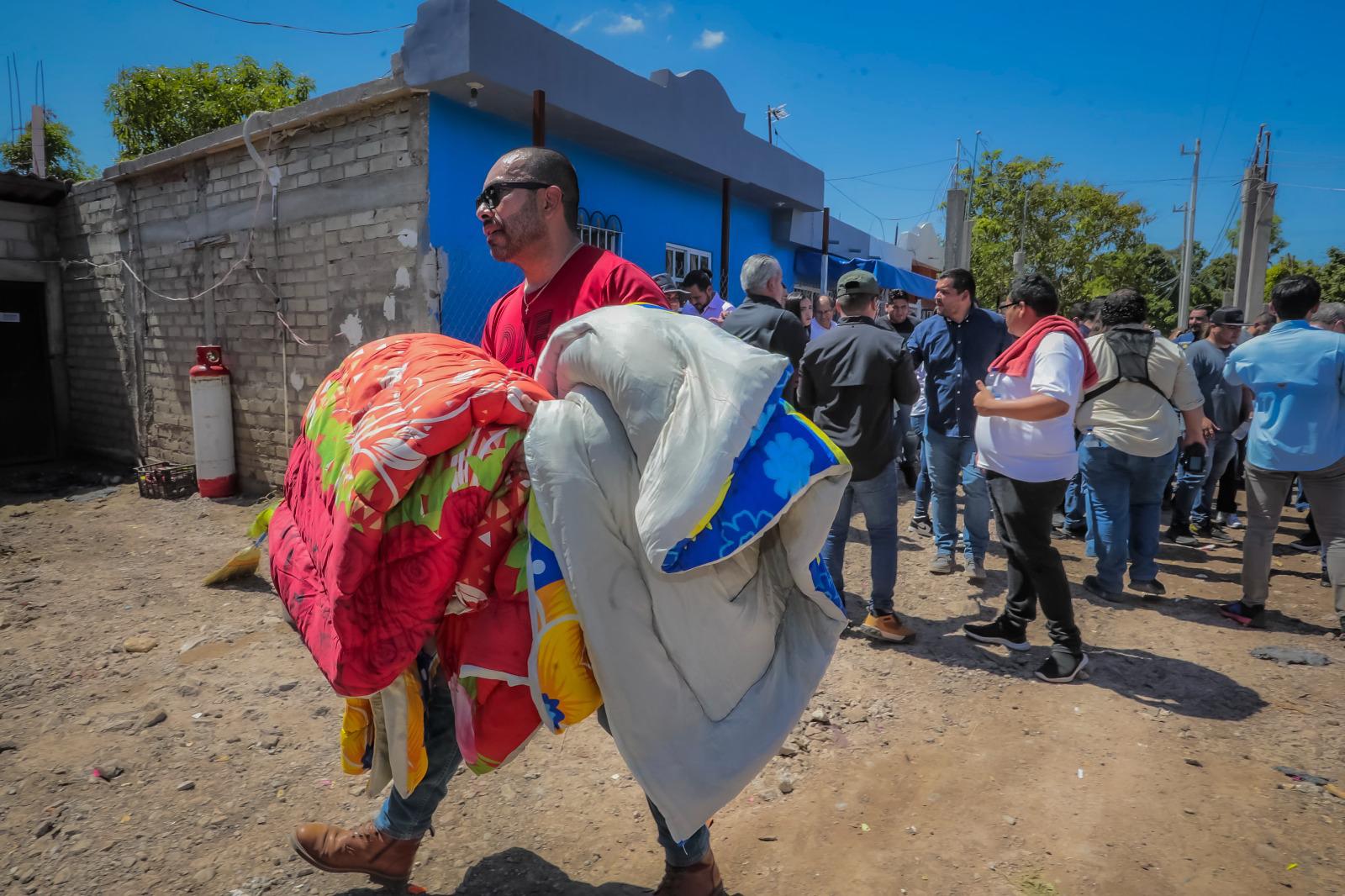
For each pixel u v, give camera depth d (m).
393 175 6.09
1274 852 2.36
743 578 1.56
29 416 9.69
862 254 14.34
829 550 4.12
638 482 1.45
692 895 1.86
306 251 6.79
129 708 3.28
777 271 4.12
